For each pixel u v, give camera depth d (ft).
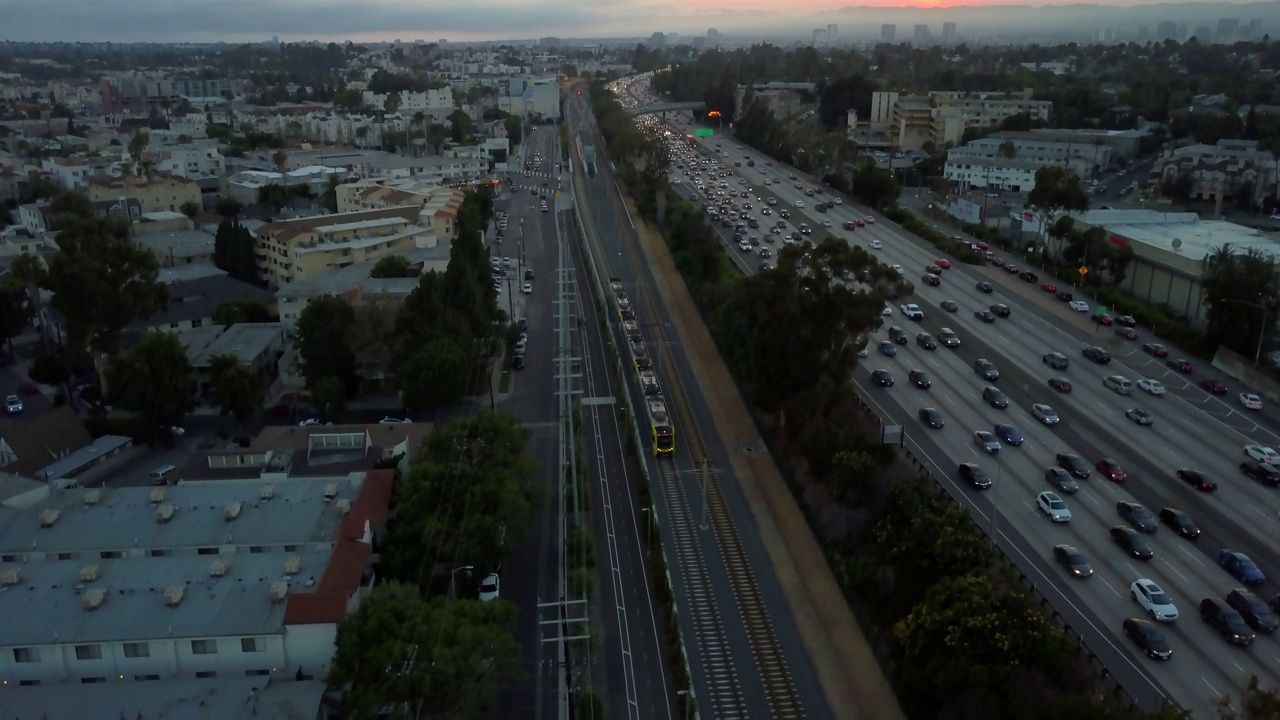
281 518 209.77
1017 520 215.10
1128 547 201.77
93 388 327.26
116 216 494.18
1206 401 286.25
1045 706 148.15
